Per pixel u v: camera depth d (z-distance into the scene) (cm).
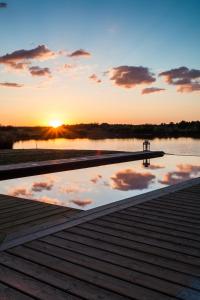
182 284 214
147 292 204
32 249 271
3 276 224
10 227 350
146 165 1078
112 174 865
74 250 269
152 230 322
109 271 232
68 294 202
